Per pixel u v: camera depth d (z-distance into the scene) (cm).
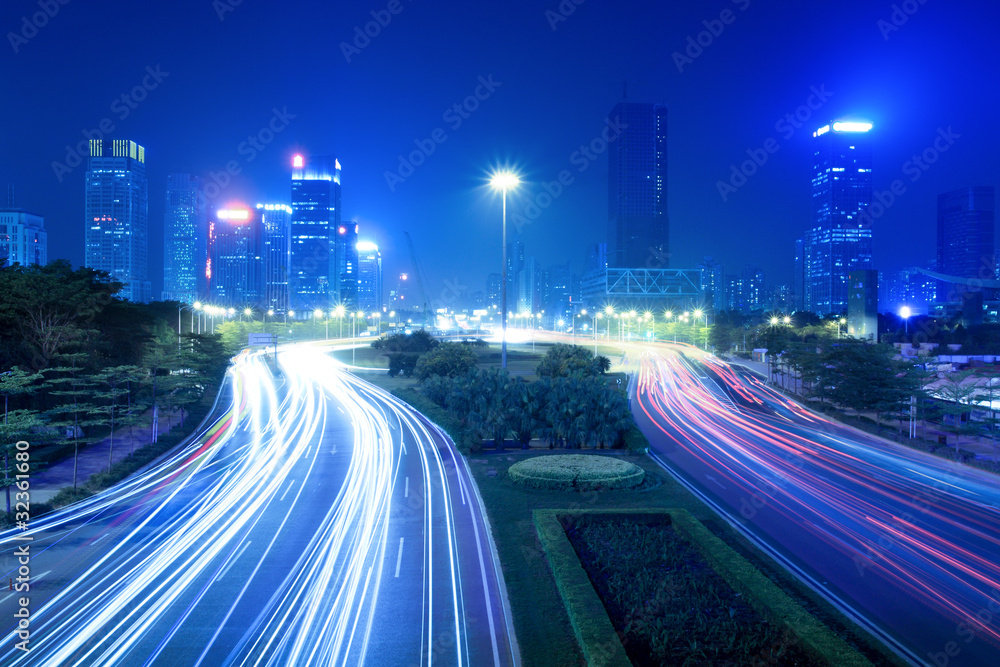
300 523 2617
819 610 1816
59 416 4425
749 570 1997
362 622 1762
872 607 1892
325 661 1560
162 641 1652
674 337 17588
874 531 2562
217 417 5647
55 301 4703
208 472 3556
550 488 3130
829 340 6738
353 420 5372
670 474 3528
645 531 2478
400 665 1549
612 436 4159
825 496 3089
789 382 8519
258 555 2256
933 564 2220
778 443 4528
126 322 5975
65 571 2111
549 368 6581
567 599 1783
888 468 3725
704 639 1659
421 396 6206
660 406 6469
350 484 3256
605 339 19338
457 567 2155
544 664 1528
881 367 5122
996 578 2106
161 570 2122
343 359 11494
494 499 2945
